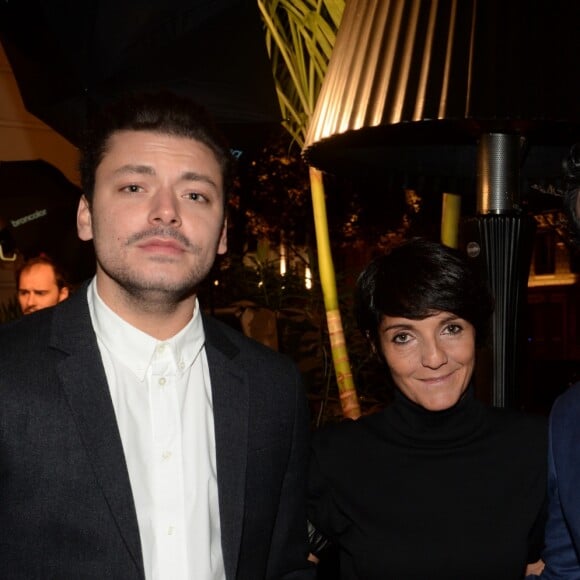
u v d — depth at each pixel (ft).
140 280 5.08
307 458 6.31
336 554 8.80
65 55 9.69
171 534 5.16
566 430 5.68
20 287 12.67
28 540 4.79
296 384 6.18
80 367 5.18
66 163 22.29
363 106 6.33
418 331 6.15
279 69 10.85
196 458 5.43
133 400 5.34
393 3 6.42
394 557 6.01
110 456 5.00
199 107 5.47
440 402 6.23
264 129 11.05
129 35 9.64
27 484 4.84
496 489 6.13
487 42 6.02
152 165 5.17
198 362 5.77
